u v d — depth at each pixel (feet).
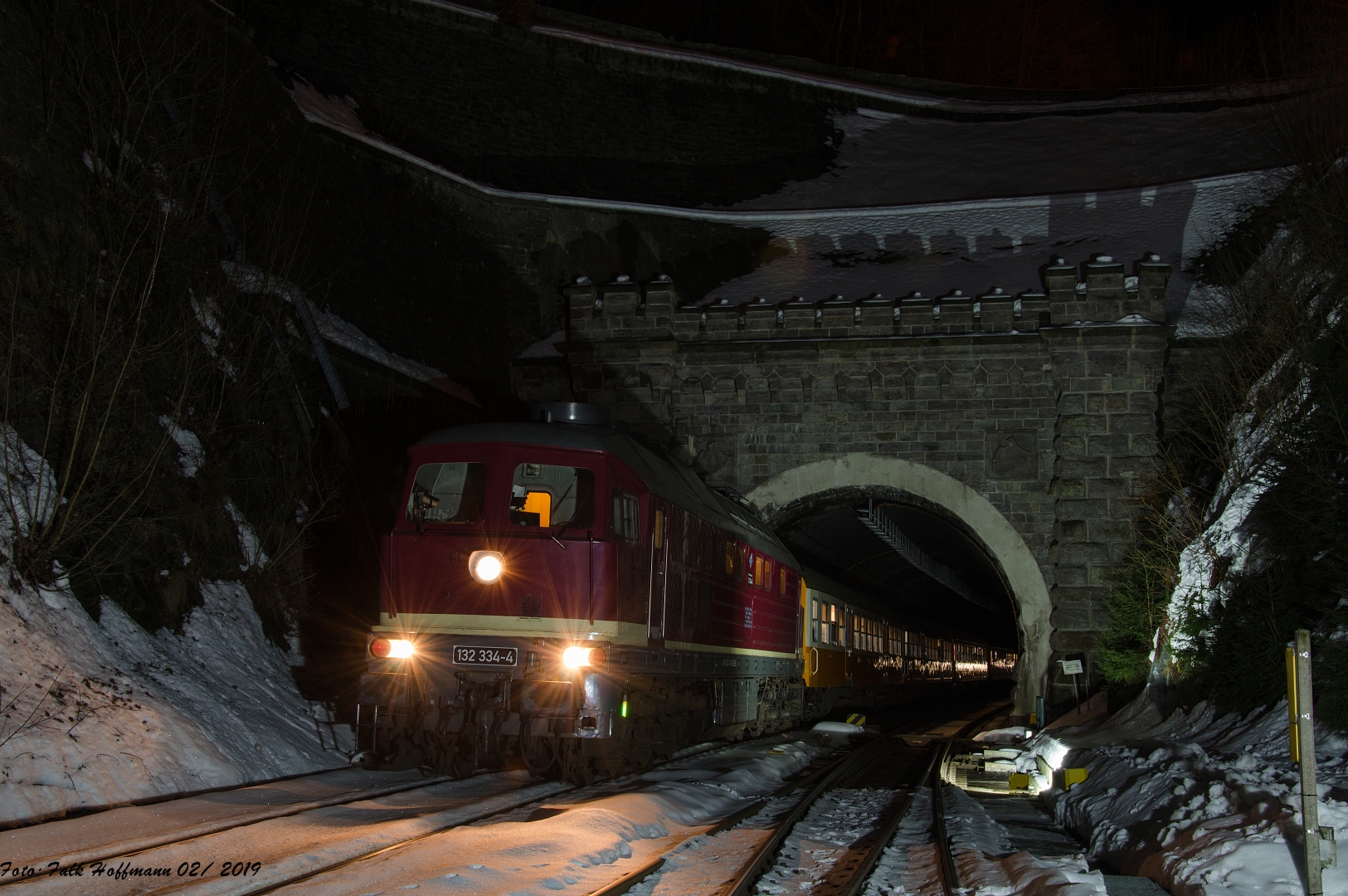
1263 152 92.43
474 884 21.71
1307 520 42.22
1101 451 73.72
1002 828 39.60
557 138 100.12
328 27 90.74
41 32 46.34
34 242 41.19
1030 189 100.53
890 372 77.51
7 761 27.17
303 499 53.16
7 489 35.47
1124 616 68.49
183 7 58.29
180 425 45.91
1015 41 158.40
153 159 49.60
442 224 83.10
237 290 52.75
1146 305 74.08
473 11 98.63
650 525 41.29
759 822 35.32
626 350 79.20
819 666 81.35
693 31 148.25
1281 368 59.82
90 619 35.68
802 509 81.00
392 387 66.23
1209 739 44.70
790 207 100.78
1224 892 22.36
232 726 36.37
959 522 76.74
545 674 35.63
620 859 26.99
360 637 54.03
